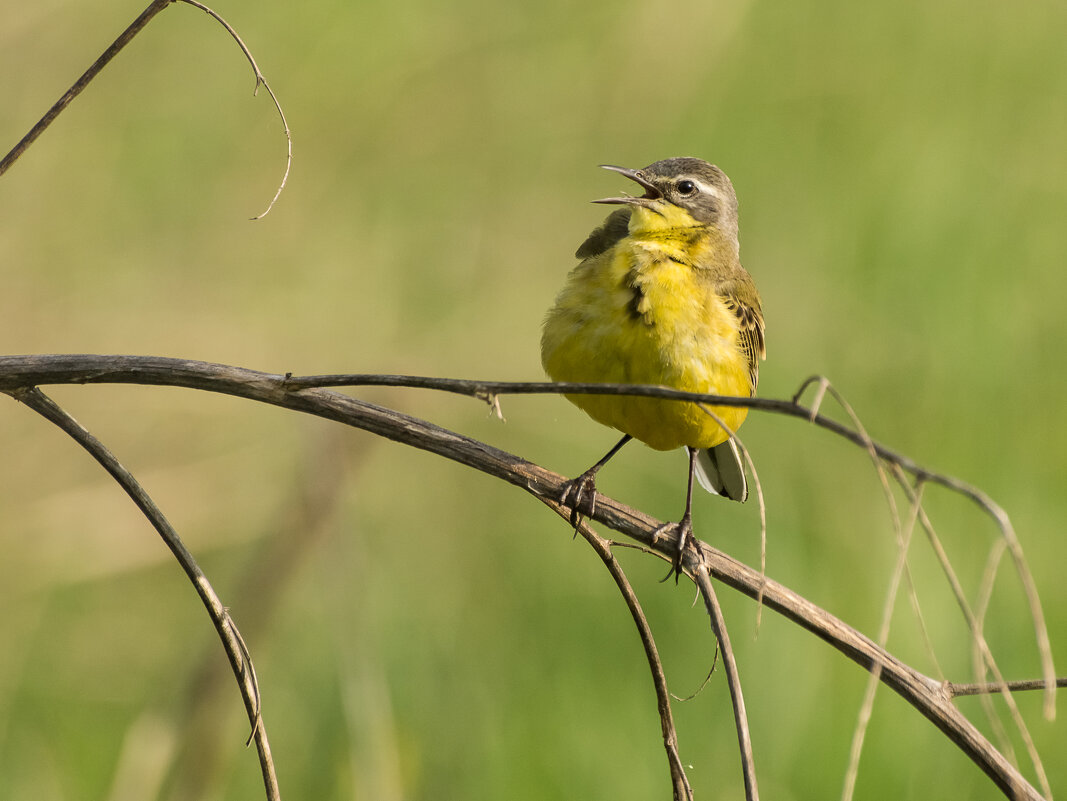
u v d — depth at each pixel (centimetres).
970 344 1386
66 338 1305
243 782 1042
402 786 993
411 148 1498
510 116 1521
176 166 1425
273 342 1364
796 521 1209
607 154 1517
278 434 1337
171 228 1408
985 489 1262
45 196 1369
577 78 1543
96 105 1404
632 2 1559
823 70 1551
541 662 1103
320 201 1462
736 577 631
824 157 1520
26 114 1370
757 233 1481
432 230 1473
